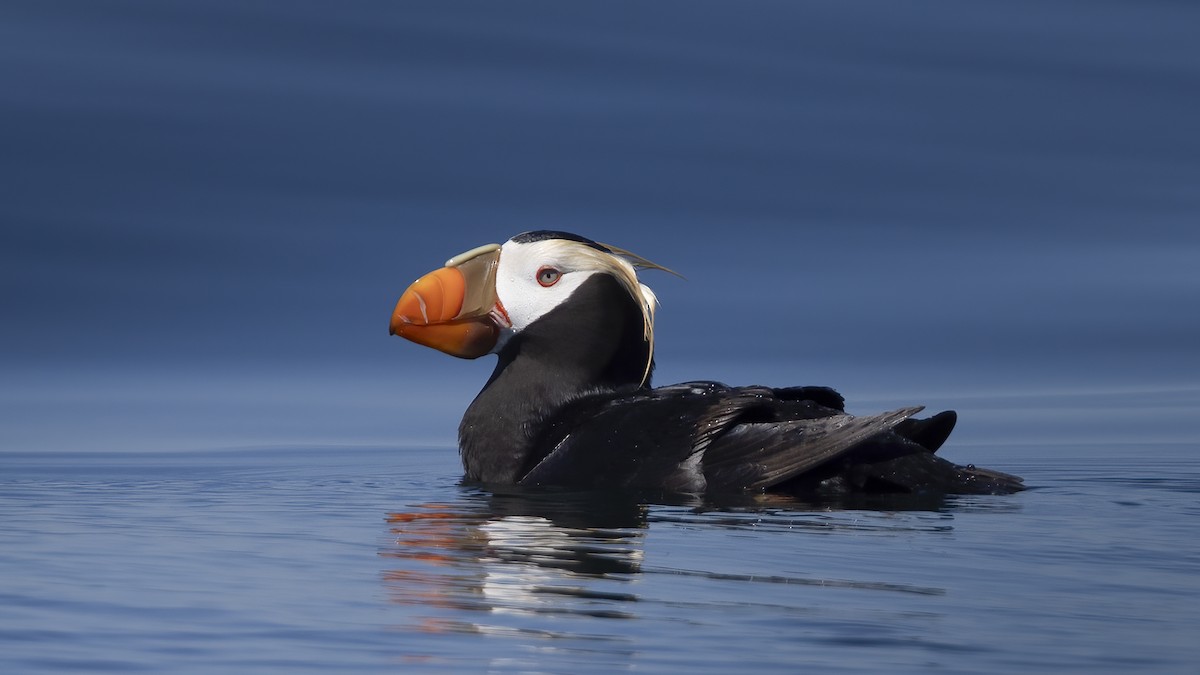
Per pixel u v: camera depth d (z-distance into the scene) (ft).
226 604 24.21
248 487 42.57
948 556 29.22
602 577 26.63
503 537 31.30
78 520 34.40
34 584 25.79
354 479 45.37
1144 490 41.63
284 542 30.66
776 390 41.34
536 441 42.14
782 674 20.42
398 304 43.55
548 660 20.98
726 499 37.19
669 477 38.63
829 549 29.78
